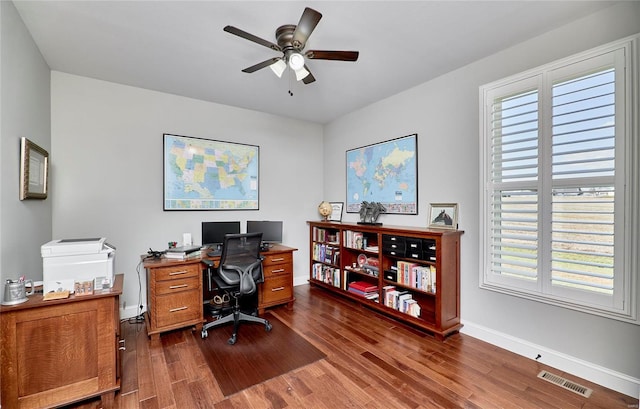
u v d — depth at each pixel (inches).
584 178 78.1
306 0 70.9
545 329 86.4
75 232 111.7
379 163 145.3
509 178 93.7
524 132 89.8
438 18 79.2
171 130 133.0
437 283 101.3
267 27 82.7
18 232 75.4
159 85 123.2
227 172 148.8
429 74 115.0
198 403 69.6
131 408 68.1
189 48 94.2
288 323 117.0
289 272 136.0
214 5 73.0
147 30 84.0
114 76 114.0
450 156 113.0
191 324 109.3
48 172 100.8
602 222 74.7
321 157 187.3
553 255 84.6
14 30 73.3
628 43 70.6
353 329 110.9
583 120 77.8
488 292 100.4
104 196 117.6
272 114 165.6
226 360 88.8
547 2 72.8
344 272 145.6
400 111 133.7
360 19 79.2
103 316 70.3
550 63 84.3
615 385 72.9
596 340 76.7
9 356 61.2
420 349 95.0
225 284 107.3
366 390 74.0
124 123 122.0
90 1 71.2
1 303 62.6
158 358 90.2
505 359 88.5
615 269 72.8
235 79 118.1
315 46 93.3
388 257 124.6
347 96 138.4
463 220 108.5
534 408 67.1
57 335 65.8
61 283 69.9
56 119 108.1
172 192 132.9
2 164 66.7
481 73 102.6
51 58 99.2
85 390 68.0
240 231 145.7
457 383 76.7
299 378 79.4
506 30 85.1
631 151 70.4
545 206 85.0
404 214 132.2
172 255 112.2
